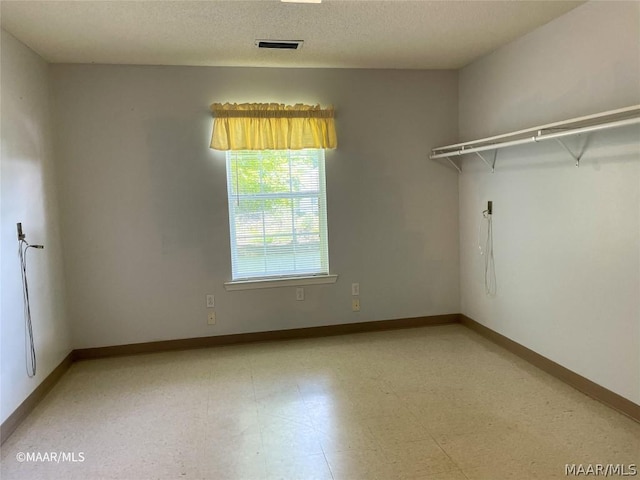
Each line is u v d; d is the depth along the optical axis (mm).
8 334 2625
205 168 3836
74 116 3596
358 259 4207
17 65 2941
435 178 4293
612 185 2586
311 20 2797
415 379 3172
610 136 2580
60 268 3568
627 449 2254
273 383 3180
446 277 4418
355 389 3041
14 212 2789
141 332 3859
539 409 2686
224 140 3742
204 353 3824
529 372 3238
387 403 2824
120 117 3670
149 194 3770
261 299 4055
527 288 3398
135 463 2268
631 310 2514
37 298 3082
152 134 3730
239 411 2783
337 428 2547
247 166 3947
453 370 3309
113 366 3584
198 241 3885
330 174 4062
